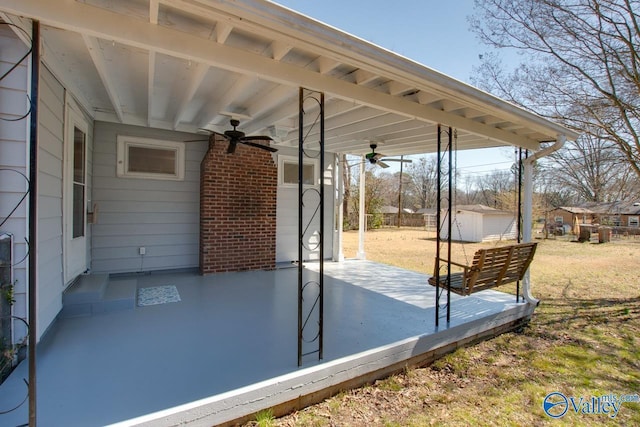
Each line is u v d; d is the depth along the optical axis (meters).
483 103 3.10
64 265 3.58
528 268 4.44
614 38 5.88
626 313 4.96
